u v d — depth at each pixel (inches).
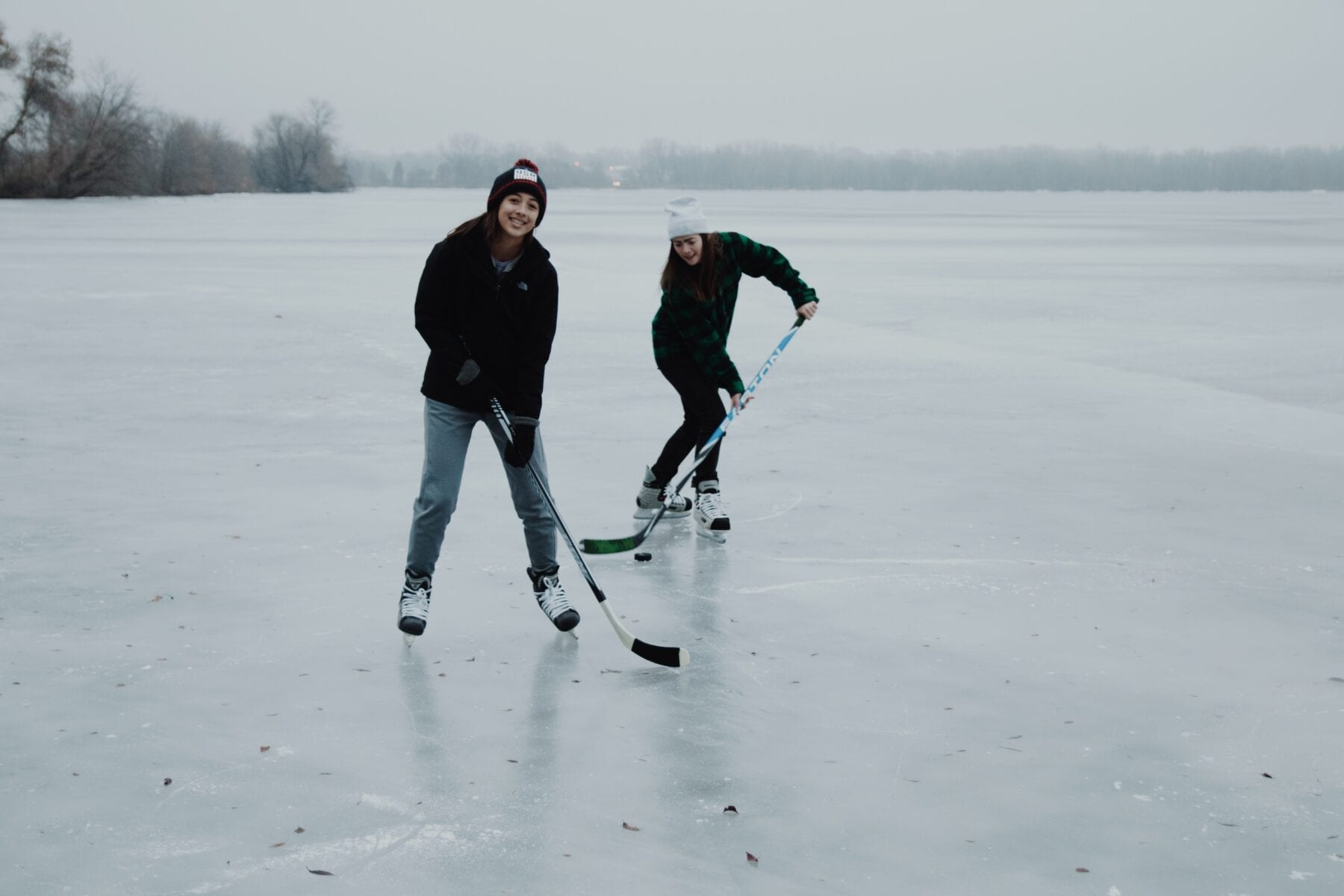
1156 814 113.7
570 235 1460.4
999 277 841.5
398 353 423.2
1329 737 130.7
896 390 362.6
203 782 117.2
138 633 156.9
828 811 113.5
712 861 104.2
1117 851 106.9
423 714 134.4
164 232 1365.7
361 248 1099.9
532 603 172.9
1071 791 117.9
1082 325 548.4
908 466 261.3
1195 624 165.5
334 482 238.8
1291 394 361.7
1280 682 145.6
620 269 860.6
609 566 191.3
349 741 127.0
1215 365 420.8
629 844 106.9
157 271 785.6
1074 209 3543.3
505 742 127.5
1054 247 1275.8
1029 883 101.5
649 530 194.4
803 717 135.0
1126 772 122.1
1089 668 149.9
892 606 172.1
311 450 268.4
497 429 161.2
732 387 212.2
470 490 233.5
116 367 386.3
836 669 149.0
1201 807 115.1
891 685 144.3
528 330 157.2
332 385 355.6
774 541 205.3
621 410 325.1
